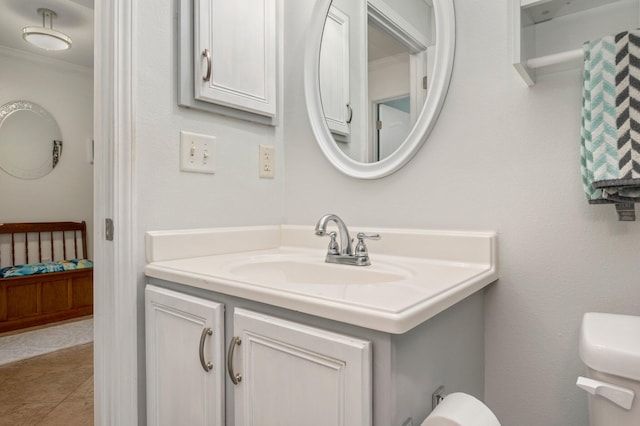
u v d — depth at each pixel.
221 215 1.30
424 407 0.68
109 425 1.10
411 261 1.08
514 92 0.98
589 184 0.81
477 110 1.03
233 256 1.21
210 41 1.21
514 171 0.98
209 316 0.84
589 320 0.76
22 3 2.60
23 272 2.97
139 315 1.08
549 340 0.93
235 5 1.29
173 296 0.94
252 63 1.34
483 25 1.02
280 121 1.49
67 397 1.84
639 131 0.74
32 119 3.51
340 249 1.16
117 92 1.06
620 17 0.84
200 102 1.21
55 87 3.66
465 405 0.63
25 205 3.48
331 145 1.34
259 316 0.75
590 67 0.80
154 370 1.00
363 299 0.64
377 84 1.22
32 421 1.63
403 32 1.16
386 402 0.58
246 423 0.77
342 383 0.61
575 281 0.90
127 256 1.06
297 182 1.46
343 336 0.62
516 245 0.98
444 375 0.77
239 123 1.36
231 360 0.79
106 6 1.09
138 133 1.08
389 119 1.19
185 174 1.20
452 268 0.97
